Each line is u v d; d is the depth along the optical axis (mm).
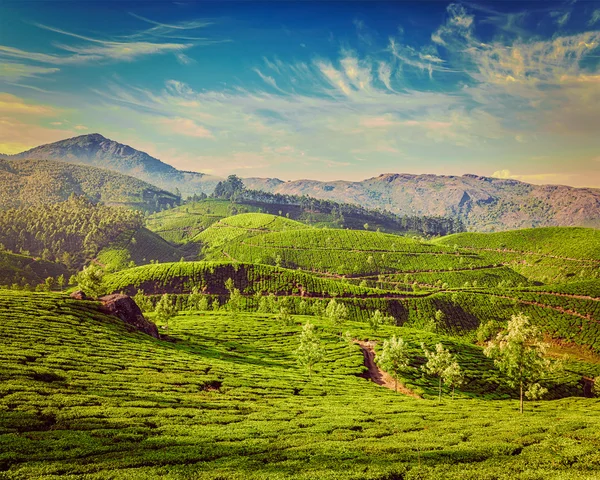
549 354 190750
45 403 46562
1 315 83188
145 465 32219
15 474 28969
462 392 103875
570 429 44500
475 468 31672
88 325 89688
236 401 60656
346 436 42562
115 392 55344
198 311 188375
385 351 93312
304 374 95500
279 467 31922
